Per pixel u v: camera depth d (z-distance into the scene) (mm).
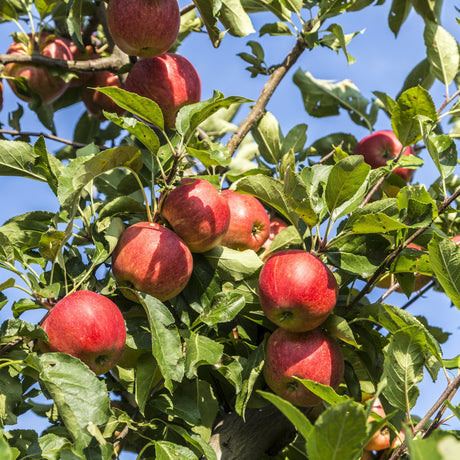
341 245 1172
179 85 1303
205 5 1314
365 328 1176
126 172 1331
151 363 1131
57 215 1102
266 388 1180
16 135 1423
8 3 1488
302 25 1429
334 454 891
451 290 1078
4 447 887
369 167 1111
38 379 1092
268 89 1399
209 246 1158
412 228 1139
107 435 1096
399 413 1191
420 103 1195
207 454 1085
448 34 1394
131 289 1105
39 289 1090
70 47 1533
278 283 1113
